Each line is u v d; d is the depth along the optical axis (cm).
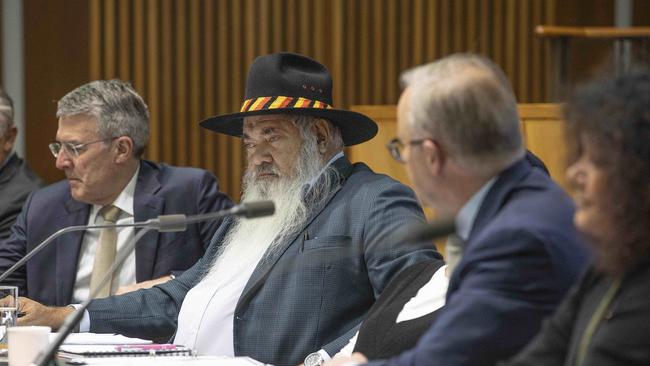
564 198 535
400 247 783
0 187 1206
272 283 832
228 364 668
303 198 859
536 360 481
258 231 877
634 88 425
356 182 853
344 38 1634
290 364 815
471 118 526
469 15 1634
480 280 515
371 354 674
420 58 1631
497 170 539
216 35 1634
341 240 823
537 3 1641
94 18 1622
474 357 507
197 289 901
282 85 880
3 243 1109
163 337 913
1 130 1200
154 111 1627
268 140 877
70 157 1058
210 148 1634
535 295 508
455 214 548
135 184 1084
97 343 770
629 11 1670
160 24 1631
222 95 1631
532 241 509
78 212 1083
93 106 1054
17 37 1641
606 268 438
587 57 1554
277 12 1633
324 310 813
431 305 669
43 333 678
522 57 1641
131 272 1068
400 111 552
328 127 884
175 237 1073
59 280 1070
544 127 1185
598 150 425
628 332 427
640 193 418
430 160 537
